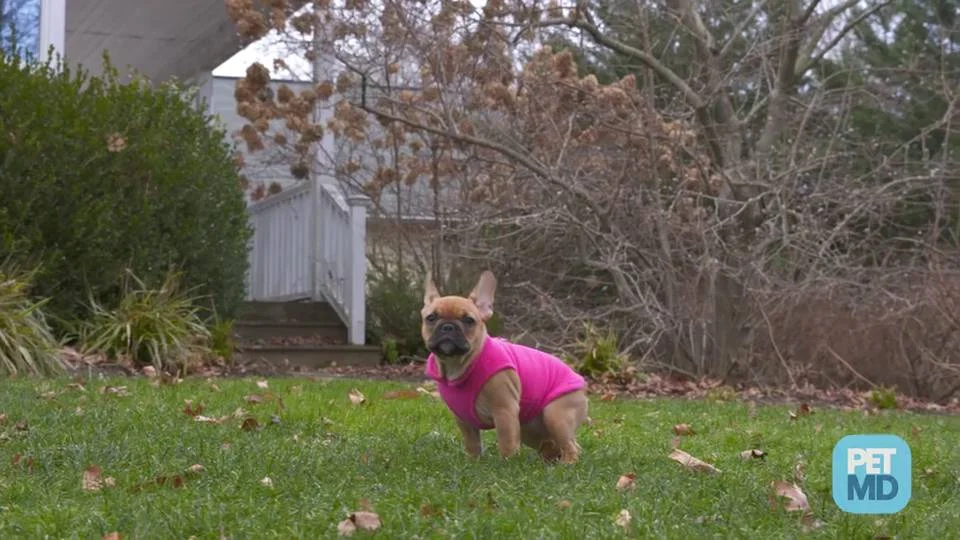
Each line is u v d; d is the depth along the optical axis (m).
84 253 11.77
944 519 4.82
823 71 18.88
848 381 14.71
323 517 4.50
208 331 12.62
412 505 4.76
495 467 5.81
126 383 9.59
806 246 14.02
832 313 14.38
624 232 14.27
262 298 18.39
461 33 14.40
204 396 8.77
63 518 4.50
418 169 15.81
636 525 4.47
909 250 15.45
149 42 18.67
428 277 6.34
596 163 14.41
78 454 5.84
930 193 15.99
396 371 13.77
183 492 4.98
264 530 4.35
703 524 4.62
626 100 13.87
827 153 14.55
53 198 11.59
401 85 16.16
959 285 14.41
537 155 14.36
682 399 11.70
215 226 13.50
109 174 12.01
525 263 15.70
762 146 15.47
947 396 14.64
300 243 16.88
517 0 14.12
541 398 6.10
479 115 15.23
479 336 6.01
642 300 13.85
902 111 20.42
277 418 7.51
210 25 17.62
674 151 14.09
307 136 15.60
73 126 11.76
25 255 11.34
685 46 17.42
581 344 13.56
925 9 21.50
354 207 15.04
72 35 18.22
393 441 6.84
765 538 4.41
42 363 10.57
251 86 15.42
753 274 13.84
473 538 4.18
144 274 12.30
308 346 14.34
